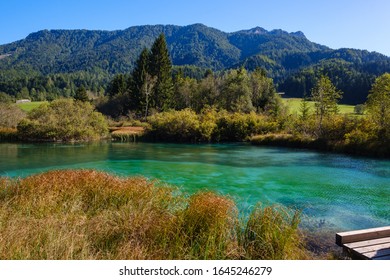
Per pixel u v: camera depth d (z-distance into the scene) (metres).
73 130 36.34
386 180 15.19
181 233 5.75
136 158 23.09
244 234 6.04
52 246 4.96
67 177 8.99
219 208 6.12
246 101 51.97
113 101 66.19
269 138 34.38
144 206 7.09
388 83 28.45
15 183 9.02
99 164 20.16
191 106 60.91
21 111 43.88
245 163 20.61
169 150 28.91
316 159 22.34
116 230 5.80
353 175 16.39
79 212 7.11
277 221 6.18
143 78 61.81
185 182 14.66
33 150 27.95
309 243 7.46
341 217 9.72
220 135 39.12
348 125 28.61
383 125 25.20
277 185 14.10
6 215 6.50
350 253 6.22
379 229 6.82
